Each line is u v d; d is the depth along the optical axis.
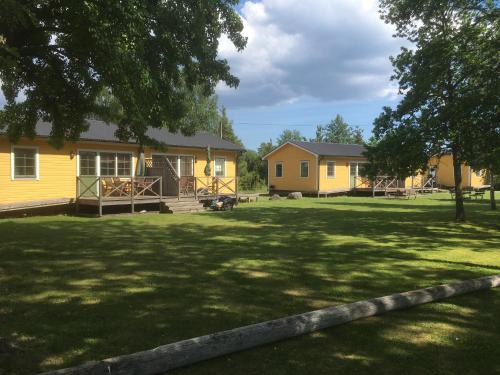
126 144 19.28
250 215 17.30
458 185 15.42
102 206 16.77
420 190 36.44
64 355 3.99
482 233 12.37
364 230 12.97
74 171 17.75
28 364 3.80
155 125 8.73
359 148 37.56
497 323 4.89
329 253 9.15
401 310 5.29
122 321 4.90
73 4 5.92
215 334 3.92
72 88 9.06
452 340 4.40
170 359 3.55
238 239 11.02
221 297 5.87
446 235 11.97
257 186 40.56
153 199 17.92
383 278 6.98
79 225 13.62
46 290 6.19
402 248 9.82
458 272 7.41
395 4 14.80
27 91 9.54
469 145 13.40
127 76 6.70
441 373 3.71
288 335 4.31
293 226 13.84
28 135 10.65
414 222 15.11
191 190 21.02
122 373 3.29
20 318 4.98
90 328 4.67
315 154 31.88
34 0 6.02
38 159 16.61
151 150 20.62
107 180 18.55
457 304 5.55
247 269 7.58
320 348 4.16
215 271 7.41
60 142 10.66
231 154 24.94
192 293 6.05
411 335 4.52
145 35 7.24
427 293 5.54
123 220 15.18
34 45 7.30
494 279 6.32
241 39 8.64
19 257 8.51
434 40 14.06
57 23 7.04
